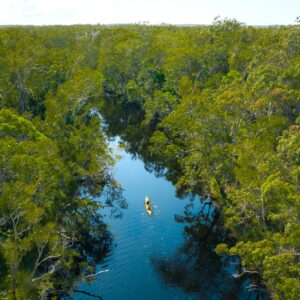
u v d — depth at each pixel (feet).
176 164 232.73
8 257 101.14
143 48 406.41
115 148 266.16
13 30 397.60
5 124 150.10
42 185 124.26
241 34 379.76
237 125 179.52
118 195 193.88
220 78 289.74
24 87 260.62
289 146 134.72
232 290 129.29
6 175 118.21
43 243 115.44
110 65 399.44
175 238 157.48
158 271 137.59
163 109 293.84
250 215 131.85
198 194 195.52
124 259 143.02
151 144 279.08
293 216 111.04
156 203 185.98
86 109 252.21
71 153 185.98
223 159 161.89
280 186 112.06
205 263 142.92
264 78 217.77
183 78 284.61
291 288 93.66
